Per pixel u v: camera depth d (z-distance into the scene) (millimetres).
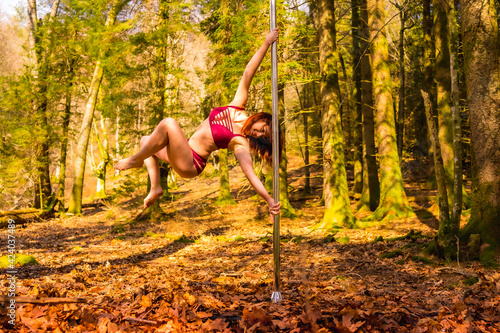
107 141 28703
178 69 17203
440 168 7332
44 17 22188
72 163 33125
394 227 12102
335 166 12805
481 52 7105
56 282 5785
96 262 8547
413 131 24547
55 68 21609
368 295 4613
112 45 16750
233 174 30891
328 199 12812
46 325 2883
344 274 6398
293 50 15156
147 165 3486
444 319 3475
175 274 6785
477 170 7184
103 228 16172
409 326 3336
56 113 20953
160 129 3119
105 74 18609
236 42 14188
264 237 11359
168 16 17594
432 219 12594
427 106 7234
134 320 3055
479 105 7141
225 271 7098
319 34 13383
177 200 22750
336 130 12945
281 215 16047
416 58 23594
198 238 12438
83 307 3371
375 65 13859
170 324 3004
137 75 17219
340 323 3023
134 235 13391
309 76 14102
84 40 18766
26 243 12109
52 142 21047
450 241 7105
